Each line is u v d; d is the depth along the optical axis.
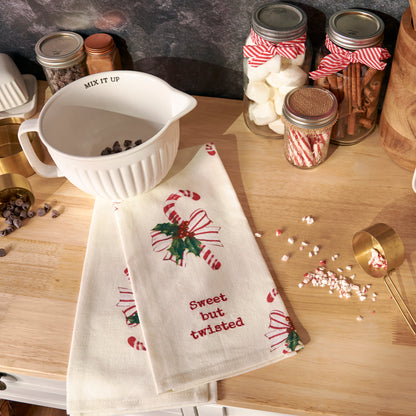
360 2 0.81
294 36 0.76
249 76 0.83
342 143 0.88
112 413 0.62
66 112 0.80
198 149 0.87
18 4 0.92
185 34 0.91
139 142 0.86
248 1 0.84
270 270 0.73
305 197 0.81
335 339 0.66
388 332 0.66
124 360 0.65
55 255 0.77
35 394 0.86
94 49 0.88
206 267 0.72
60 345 0.68
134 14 0.90
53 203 0.84
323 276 0.72
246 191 0.83
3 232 0.79
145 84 0.81
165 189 0.82
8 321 0.70
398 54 0.72
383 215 0.78
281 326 0.66
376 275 0.71
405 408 0.60
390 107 0.78
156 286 0.70
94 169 0.71
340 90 0.80
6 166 0.84
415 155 0.79
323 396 0.62
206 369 0.63
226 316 0.67
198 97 1.00
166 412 0.80
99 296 0.70
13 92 0.94
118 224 0.77
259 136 0.92
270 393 0.62
